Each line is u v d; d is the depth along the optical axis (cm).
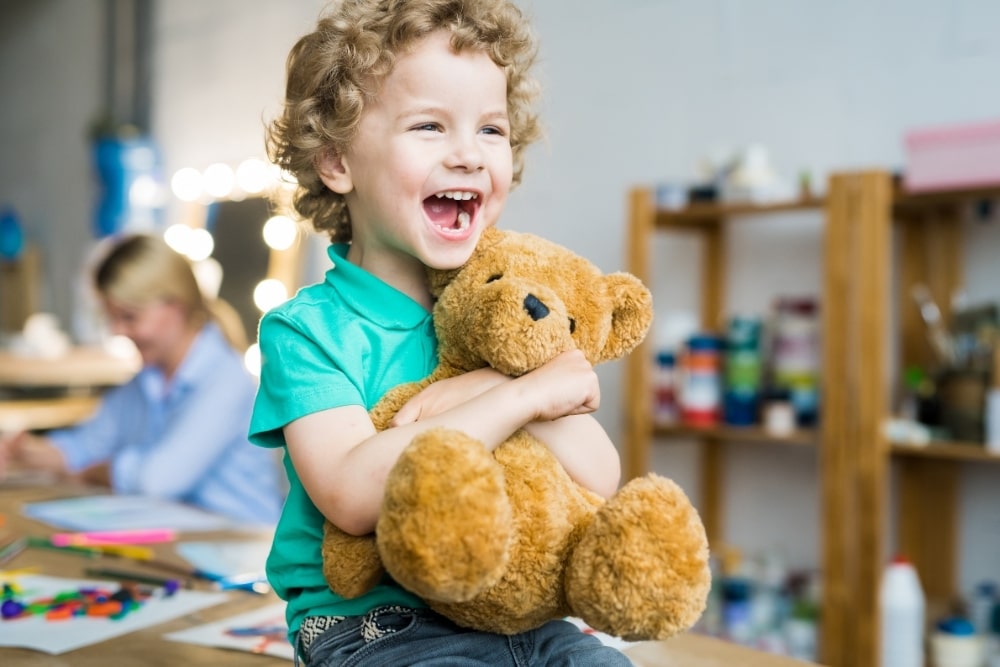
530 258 68
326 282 76
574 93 226
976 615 160
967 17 172
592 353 67
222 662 84
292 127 76
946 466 176
